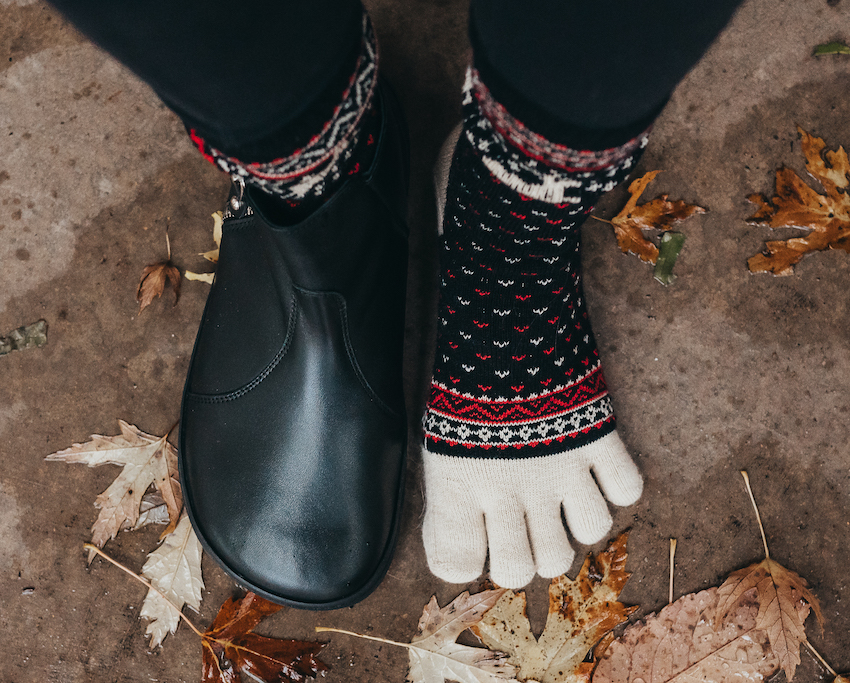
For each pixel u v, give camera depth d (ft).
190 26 1.34
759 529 3.31
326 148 1.89
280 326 2.56
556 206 2.09
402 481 2.95
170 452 3.28
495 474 2.89
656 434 3.37
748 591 3.22
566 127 1.63
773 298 3.44
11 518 3.27
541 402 2.83
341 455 2.64
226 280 2.83
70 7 1.26
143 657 3.19
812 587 3.28
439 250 3.01
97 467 3.31
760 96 3.55
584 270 3.44
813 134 3.53
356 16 1.77
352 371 2.60
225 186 3.48
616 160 1.82
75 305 3.41
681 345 3.42
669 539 3.30
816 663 3.22
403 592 3.22
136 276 3.43
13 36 3.57
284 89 1.59
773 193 3.50
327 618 3.21
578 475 2.95
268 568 2.69
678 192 3.49
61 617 3.21
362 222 2.30
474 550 2.91
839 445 3.37
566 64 1.45
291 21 1.48
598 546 3.26
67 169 3.48
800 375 3.41
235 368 2.73
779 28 3.59
